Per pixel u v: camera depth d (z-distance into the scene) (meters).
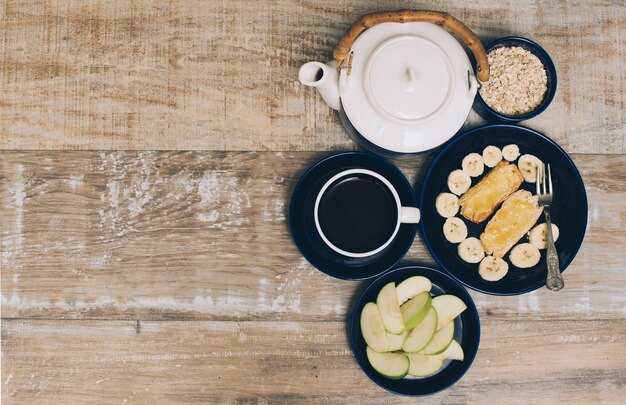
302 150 1.11
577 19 1.12
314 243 1.08
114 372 1.10
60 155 1.11
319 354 1.10
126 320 1.10
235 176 1.11
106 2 1.12
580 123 1.12
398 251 1.07
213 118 1.11
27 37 1.12
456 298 1.07
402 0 1.12
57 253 1.10
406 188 1.07
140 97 1.11
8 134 1.11
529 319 1.11
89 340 1.10
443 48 1.00
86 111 1.11
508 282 1.08
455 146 1.09
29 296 1.10
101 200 1.11
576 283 1.11
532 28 1.12
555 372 1.11
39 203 1.11
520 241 1.09
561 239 1.09
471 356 1.06
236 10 1.12
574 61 1.12
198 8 1.12
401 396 1.10
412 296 1.07
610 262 1.11
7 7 1.12
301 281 1.10
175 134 1.11
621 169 1.12
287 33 1.12
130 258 1.10
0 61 1.12
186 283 1.10
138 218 1.11
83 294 1.10
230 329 1.10
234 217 1.11
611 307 1.11
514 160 1.09
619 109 1.12
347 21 1.12
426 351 1.07
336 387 1.10
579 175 1.07
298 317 1.10
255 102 1.11
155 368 1.10
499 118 1.06
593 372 1.11
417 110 0.99
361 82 0.99
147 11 1.12
